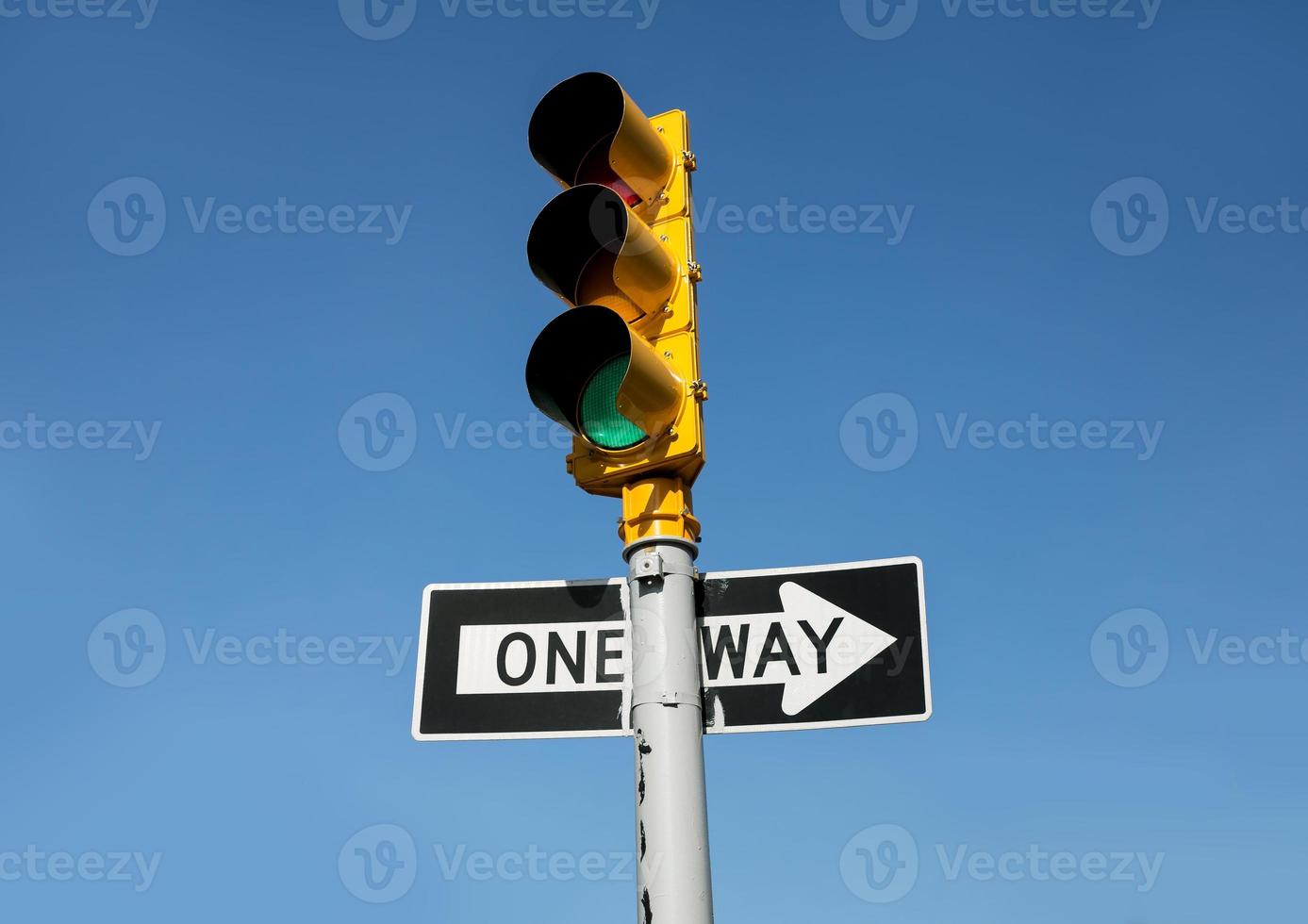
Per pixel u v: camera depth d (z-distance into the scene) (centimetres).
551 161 518
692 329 471
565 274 492
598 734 461
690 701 436
